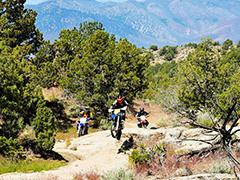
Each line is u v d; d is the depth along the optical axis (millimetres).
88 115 32094
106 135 26500
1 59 23297
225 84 18344
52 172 18578
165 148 20547
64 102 43469
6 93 22453
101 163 21234
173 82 17656
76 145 25906
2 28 41000
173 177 15398
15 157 20469
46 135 22281
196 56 19469
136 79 39469
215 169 15219
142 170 17484
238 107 15508
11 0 41312
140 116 30516
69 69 41188
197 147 19188
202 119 19906
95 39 40719
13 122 21906
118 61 39750
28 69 25734
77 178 16875
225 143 8539
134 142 23875
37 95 23641
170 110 11945
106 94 39469
